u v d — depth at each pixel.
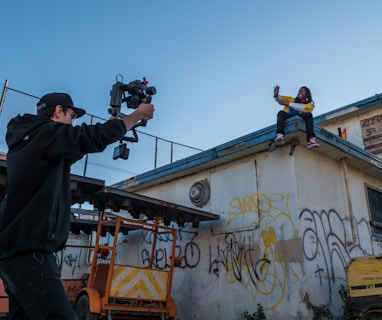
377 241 9.36
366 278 5.93
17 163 1.69
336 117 13.79
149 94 3.79
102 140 1.79
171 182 10.52
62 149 1.69
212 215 8.55
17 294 1.57
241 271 7.94
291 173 7.68
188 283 8.94
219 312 8.06
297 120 7.20
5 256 1.63
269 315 7.19
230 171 8.92
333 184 8.55
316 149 8.23
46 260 1.67
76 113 2.12
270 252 7.57
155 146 13.73
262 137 7.88
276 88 7.58
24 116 1.88
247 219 8.20
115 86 3.73
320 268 7.30
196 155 9.36
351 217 8.48
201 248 8.95
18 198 1.67
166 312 7.12
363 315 5.84
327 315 6.82
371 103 12.85
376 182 10.30
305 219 7.42
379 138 12.76
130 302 6.78
